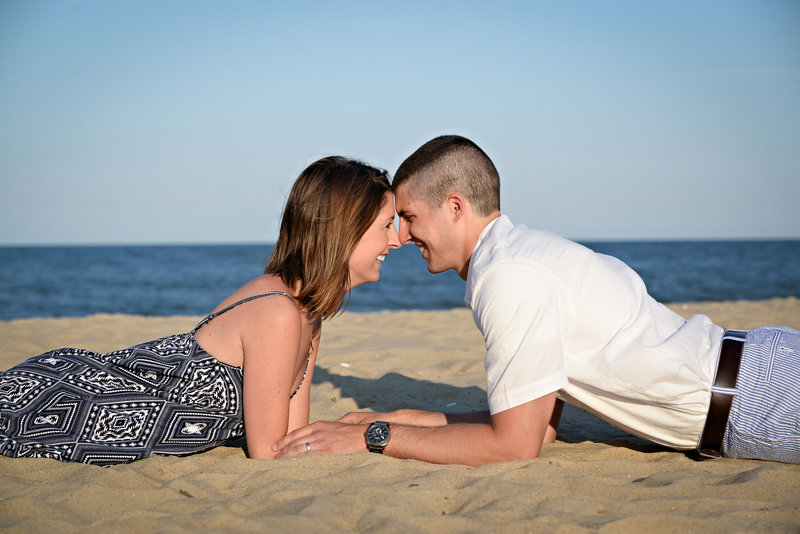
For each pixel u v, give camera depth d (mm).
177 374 2340
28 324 7320
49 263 45125
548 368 2098
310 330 2512
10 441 2270
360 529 1685
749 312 8078
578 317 2156
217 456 2477
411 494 1878
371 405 3523
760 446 2146
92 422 2309
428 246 2430
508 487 1895
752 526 1670
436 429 2277
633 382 2150
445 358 5098
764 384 2127
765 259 41312
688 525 1672
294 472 2088
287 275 2377
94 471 2094
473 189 2328
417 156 2367
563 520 1688
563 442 2701
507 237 2250
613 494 1919
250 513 1804
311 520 1692
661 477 2053
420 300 17594
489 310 2139
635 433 2354
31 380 2355
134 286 24016
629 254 52312
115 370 2406
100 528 1665
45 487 1946
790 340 2217
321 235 2346
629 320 2188
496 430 2145
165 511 1784
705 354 2195
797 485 1946
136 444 2328
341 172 2365
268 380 2277
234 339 2334
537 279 2119
